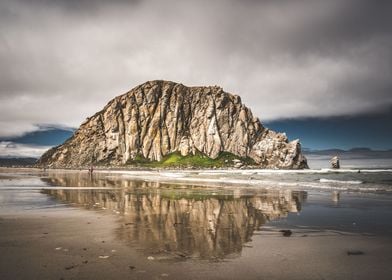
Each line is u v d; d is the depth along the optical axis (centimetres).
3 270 941
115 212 2064
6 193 3291
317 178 6197
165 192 3531
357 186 4081
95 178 6988
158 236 1391
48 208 2222
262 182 5325
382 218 1847
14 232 1451
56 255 1091
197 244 1261
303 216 1938
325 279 892
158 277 892
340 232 1497
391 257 1102
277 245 1255
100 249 1170
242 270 959
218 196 3095
